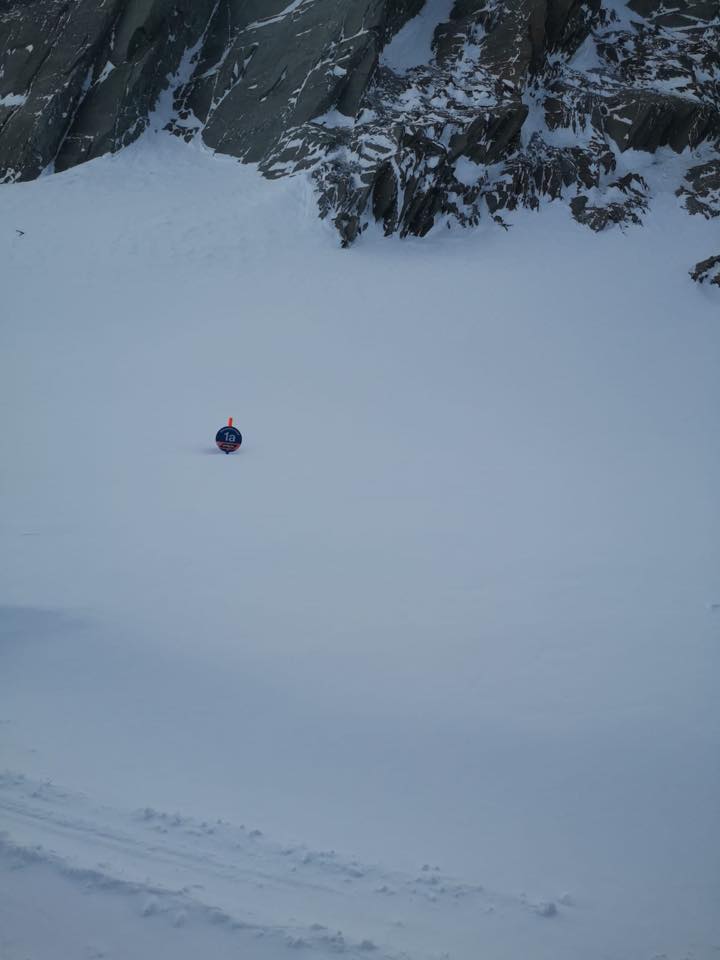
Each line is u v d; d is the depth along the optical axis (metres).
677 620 8.92
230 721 6.05
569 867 4.55
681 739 6.25
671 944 3.96
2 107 32.94
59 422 16.92
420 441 16.95
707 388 21.72
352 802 5.06
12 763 5.04
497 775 5.57
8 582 8.91
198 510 12.19
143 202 30.72
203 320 24.36
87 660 6.98
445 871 4.40
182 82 34.97
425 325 24.95
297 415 18.30
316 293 26.48
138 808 4.60
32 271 26.62
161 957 3.39
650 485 14.57
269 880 4.10
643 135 33.88
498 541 11.48
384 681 7.02
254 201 30.72
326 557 10.45
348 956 3.58
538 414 19.27
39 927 3.48
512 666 7.52
